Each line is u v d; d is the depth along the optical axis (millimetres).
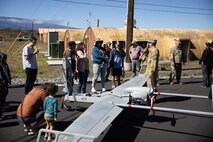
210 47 12266
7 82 7570
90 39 27219
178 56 12922
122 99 6730
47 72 17344
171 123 6961
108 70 13578
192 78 15391
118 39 25406
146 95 6898
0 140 5793
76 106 8609
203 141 5906
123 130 6566
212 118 7613
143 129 6648
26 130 6305
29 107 6004
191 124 7090
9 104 8781
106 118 5352
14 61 24219
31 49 8930
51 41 29500
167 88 12148
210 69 12422
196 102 9562
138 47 13570
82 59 9109
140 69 13625
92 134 4574
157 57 8891
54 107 5832
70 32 31328
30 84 9055
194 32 31391
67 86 8133
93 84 9773
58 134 4301
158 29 30344
